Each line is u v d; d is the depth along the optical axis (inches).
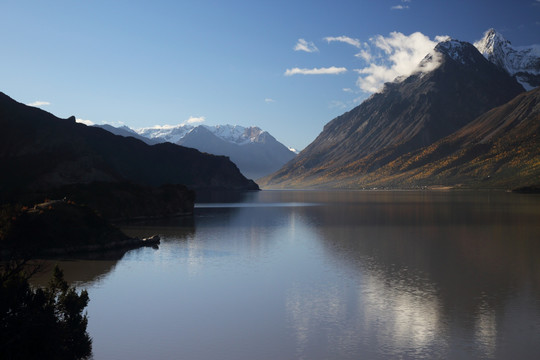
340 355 990.4
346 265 1916.8
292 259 2062.0
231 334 1115.9
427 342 1055.0
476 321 1189.1
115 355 995.3
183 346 1043.9
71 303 966.4
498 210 5093.5
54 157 5836.6
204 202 7598.4
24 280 910.4
